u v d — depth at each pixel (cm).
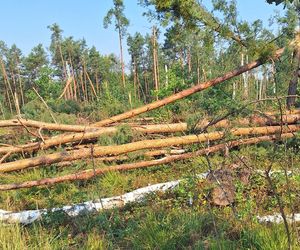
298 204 522
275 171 590
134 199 625
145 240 447
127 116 1000
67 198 680
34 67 6950
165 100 1002
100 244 449
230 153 634
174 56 4944
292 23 938
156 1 1077
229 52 1201
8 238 457
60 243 472
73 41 6781
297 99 984
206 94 1040
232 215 499
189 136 800
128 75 6581
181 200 584
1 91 7125
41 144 848
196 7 1050
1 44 7006
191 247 424
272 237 387
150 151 850
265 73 899
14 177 782
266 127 817
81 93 6831
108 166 766
